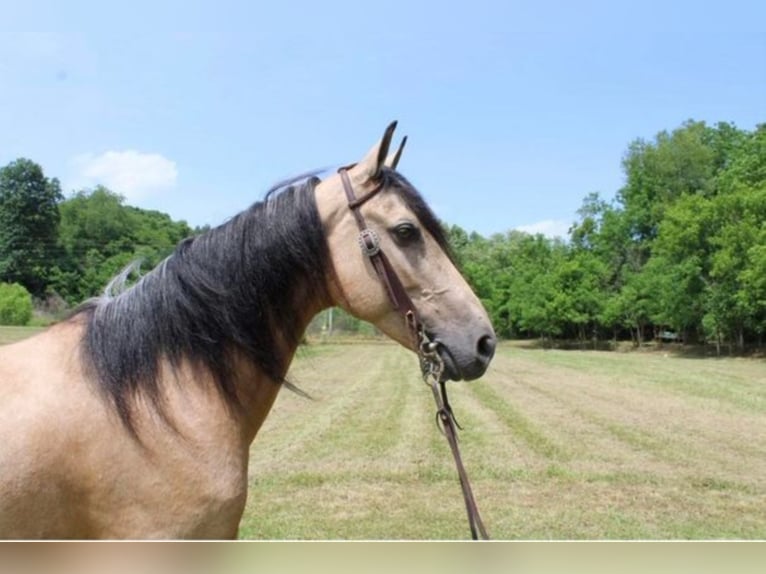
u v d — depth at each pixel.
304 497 5.38
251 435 1.77
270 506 5.09
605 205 43.19
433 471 6.39
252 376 1.74
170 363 1.62
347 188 1.82
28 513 1.40
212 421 1.63
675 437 8.43
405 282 1.79
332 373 19.03
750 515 4.91
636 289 35.03
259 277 1.75
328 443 8.01
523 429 9.12
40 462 1.41
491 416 10.46
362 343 32.78
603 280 40.53
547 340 43.25
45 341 1.65
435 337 1.80
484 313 1.87
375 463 6.78
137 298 1.68
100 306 1.70
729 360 24.72
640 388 14.84
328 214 1.81
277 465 6.66
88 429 1.47
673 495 5.50
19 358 1.58
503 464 6.74
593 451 7.48
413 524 4.64
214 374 1.67
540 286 41.84
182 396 1.61
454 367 1.80
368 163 1.81
